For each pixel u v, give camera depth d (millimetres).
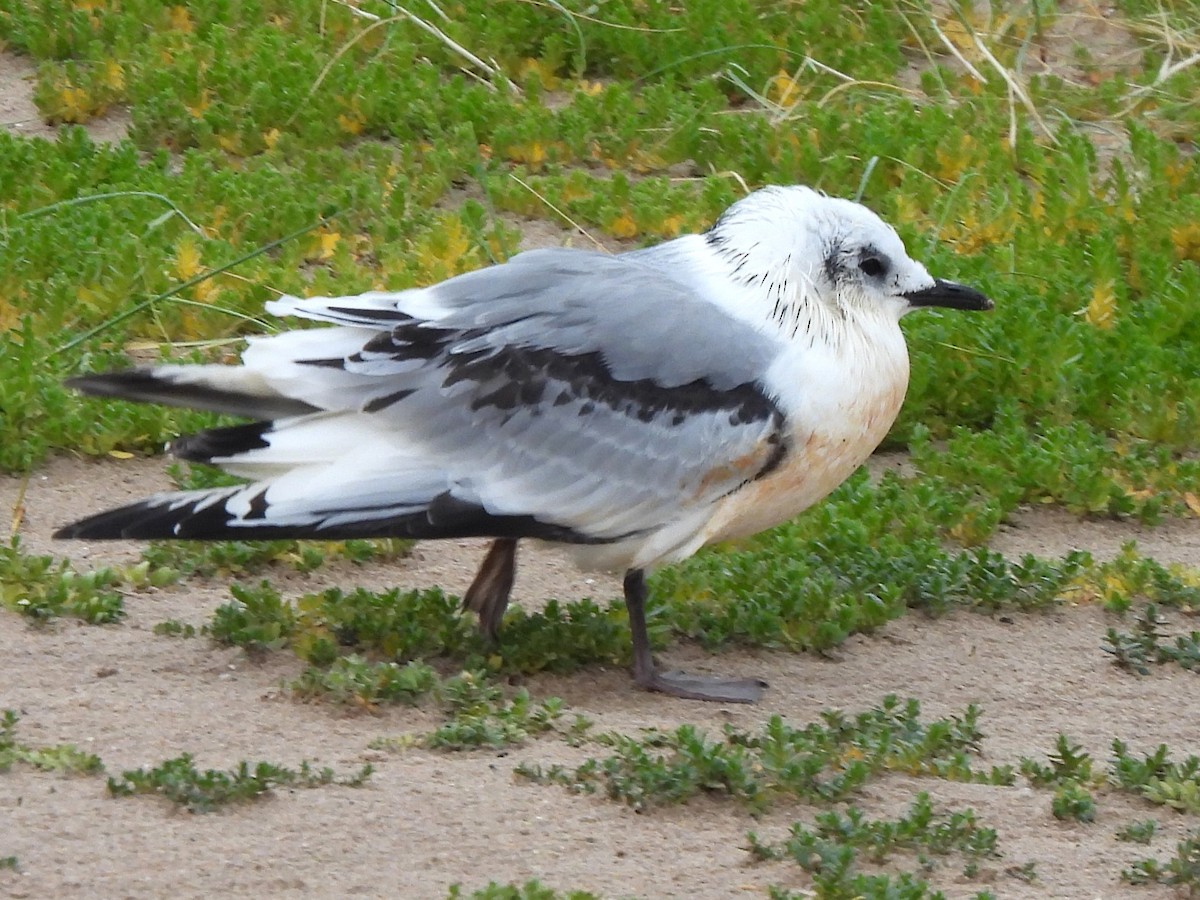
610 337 10703
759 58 21141
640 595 11055
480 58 20875
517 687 10844
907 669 11469
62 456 13297
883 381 11234
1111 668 11531
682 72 20891
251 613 10914
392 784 9172
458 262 16141
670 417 10656
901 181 18703
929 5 22844
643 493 10688
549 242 17203
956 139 19000
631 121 19016
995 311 15516
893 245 11234
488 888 7973
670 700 10836
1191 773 9781
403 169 18109
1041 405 15039
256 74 19156
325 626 11016
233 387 10445
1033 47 22734
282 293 15352
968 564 12461
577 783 9281
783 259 11023
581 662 11227
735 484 10828
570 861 8562
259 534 10039
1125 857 8961
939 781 9750
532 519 10547
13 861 8086
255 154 18547
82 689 10078
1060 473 13852
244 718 9883
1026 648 11797
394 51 20266
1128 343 15625
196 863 8266
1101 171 19797
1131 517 13812
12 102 19234
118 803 8750
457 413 10484
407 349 10539
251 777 8953
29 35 20094
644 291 10922
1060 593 12406
